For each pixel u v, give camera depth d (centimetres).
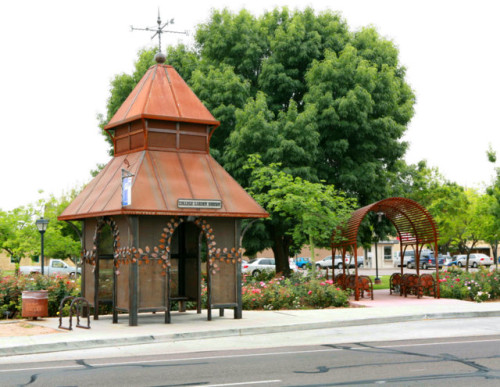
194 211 1653
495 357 1145
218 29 3284
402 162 3550
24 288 1912
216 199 1702
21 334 1461
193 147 1802
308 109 2830
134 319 1596
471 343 1348
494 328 1648
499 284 2464
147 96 1767
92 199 1758
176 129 1777
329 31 3278
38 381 962
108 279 1792
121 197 1584
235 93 3047
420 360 1115
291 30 3123
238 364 1102
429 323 1780
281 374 992
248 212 1741
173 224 1664
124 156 1814
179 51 3422
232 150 2864
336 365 1073
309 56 3188
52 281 1994
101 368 1081
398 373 985
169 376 990
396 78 3269
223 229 1752
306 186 2483
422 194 3916
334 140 2956
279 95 3192
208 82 3064
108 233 1830
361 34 3328
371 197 3138
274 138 2809
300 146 2820
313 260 2523
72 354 1271
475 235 4797
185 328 1555
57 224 3978
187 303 2081
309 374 988
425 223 2498
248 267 5138
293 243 3262
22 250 3641
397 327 1688
